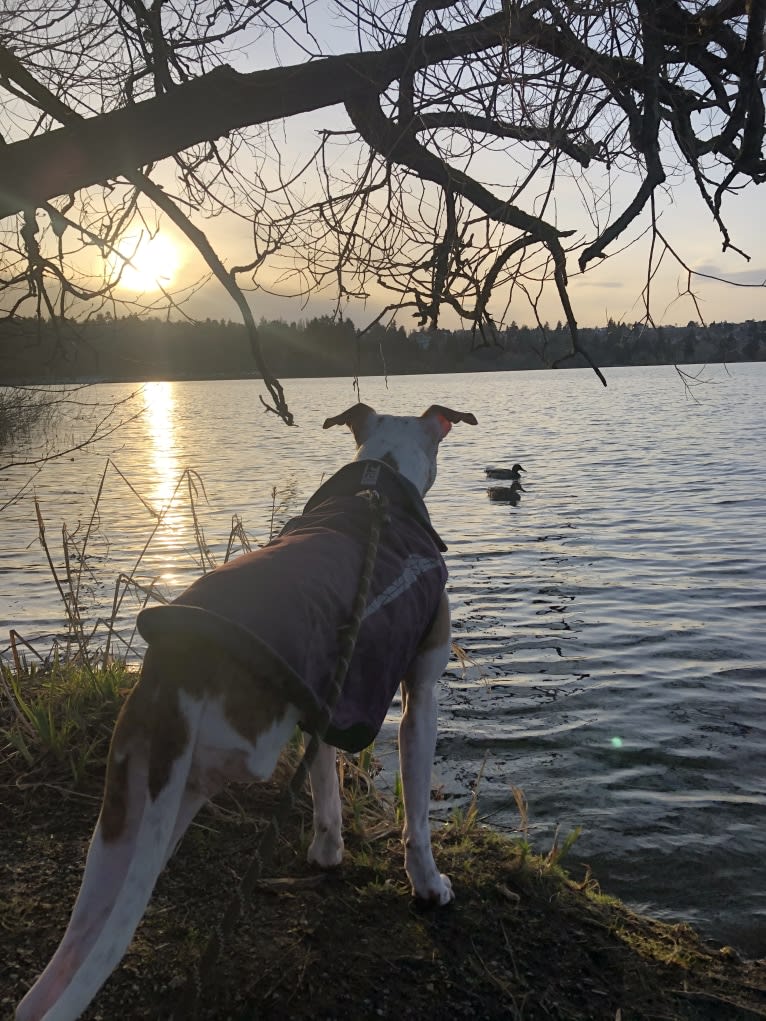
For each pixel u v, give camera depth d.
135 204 1.37
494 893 1.21
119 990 0.95
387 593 1.00
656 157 1.07
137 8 1.18
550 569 3.79
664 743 2.04
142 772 0.81
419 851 1.12
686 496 5.80
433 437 1.33
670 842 1.62
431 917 1.12
